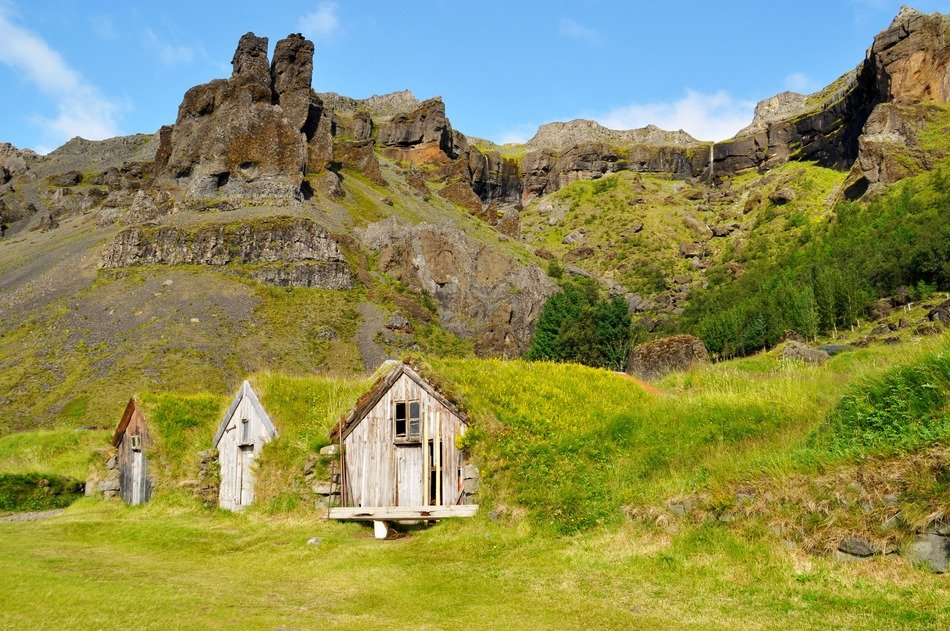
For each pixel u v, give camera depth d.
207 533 18.44
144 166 191.25
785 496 11.91
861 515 10.84
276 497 19.91
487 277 125.19
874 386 13.75
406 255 128.12
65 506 26.83
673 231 186.62
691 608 10.20
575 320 81.12
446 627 10.04
